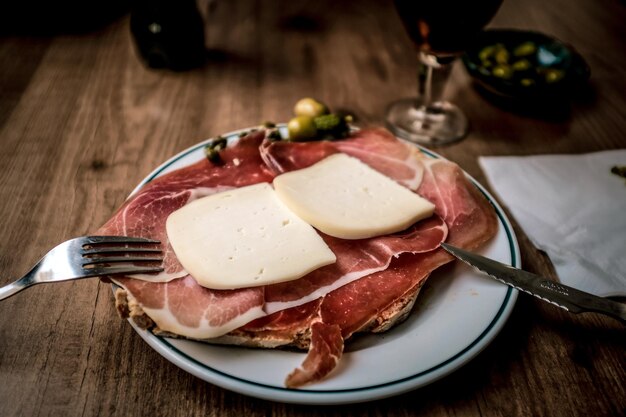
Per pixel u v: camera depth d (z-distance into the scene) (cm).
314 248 31
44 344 30
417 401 29
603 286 34
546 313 33
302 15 67
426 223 34
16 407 27
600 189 42
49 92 51
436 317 30
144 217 33
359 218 33
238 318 28
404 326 30
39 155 43
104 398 28
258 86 54
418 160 39
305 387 26
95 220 38
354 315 29
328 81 55
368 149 40
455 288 32
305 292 30
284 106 51
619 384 30
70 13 60
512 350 31
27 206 39
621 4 73
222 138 40
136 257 30
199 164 37
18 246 35
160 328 27
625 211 40
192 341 28
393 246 32
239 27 63
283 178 35
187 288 29
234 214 33
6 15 59
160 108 50
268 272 29
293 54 59
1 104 49
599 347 32
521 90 48
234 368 27
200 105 51
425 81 52
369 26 66
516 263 33
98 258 29
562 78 49
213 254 30
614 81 57
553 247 37
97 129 47
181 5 52
